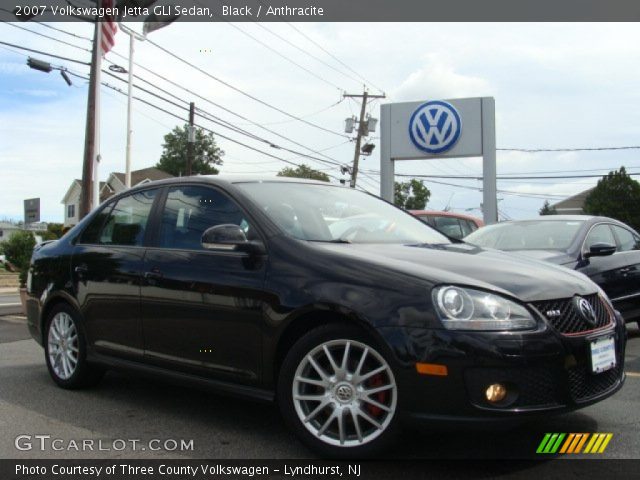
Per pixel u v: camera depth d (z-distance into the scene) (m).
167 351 4.32
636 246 7.94
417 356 3.21
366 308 3.37
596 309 3.72
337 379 3.50
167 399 4.93
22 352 7.11
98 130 15.84
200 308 4.09
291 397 3.61
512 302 3.31
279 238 3.91
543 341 3.25
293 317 3.62
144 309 4.47
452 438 3.85
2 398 4.99
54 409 4.67
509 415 3.15
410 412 3.24
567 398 3.30
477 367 3.15
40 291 5.52
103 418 4.43
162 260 4.43
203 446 3.84
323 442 3.51
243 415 4.48
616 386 3.70
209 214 4.39
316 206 4.49
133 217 4.94
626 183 53.84
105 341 4.83
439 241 4.60
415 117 17.89
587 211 55.38
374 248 3.90
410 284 3.36
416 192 67.44
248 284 3.85
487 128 17.20
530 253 6.88
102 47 15.83
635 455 3.58
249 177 4.67
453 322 3.21
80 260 5.13
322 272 3.62
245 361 3.86
